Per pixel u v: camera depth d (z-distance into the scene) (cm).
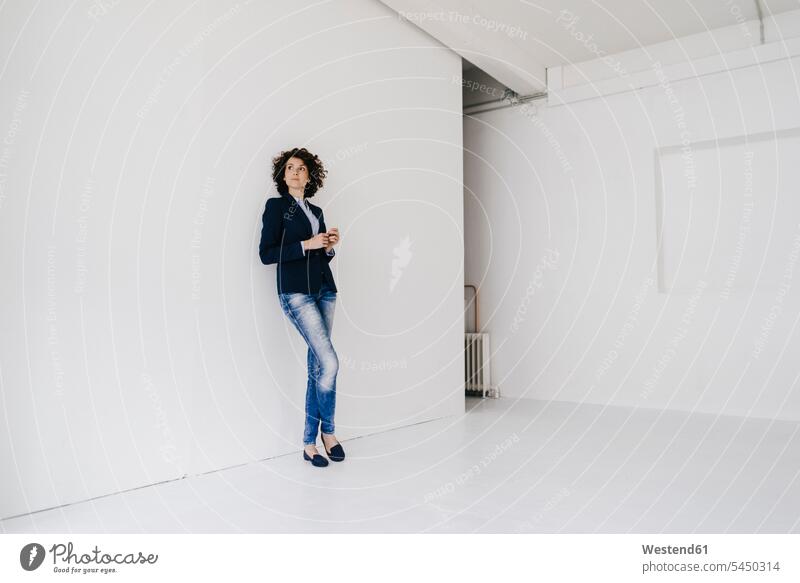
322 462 275
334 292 285
